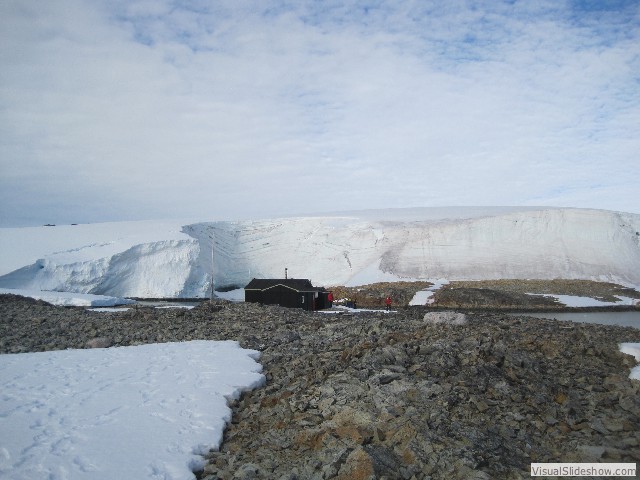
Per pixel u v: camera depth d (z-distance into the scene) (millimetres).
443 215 97500
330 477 7852
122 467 8070
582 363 13562
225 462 8781
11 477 7547
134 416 10266
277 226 91750
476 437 8898
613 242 78812
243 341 19062
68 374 13430
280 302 48656
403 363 12984
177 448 8914
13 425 9516
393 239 82250
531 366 12734
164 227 85312
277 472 8297
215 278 79625
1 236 81375
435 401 10336
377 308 54156
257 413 11086
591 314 49812
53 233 82875
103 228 87562
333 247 84125
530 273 73562
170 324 24922
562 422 9695
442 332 16922
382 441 8906
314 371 13445
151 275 71062
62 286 66000
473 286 65188
